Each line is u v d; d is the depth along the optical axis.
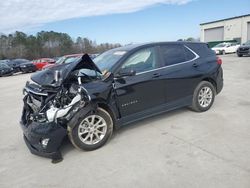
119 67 4.49
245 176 3.15
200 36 50.59
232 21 42.97
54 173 3.61
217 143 4.11
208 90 5.74
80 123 4.02
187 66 5.33
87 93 3.96
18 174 3.67
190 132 4.64
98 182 3.30
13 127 5.83
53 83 4.16
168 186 3.08
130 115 4.62
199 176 3.22
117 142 4.45
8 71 24.20
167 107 5.13
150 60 4.91
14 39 69.19
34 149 4.01
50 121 3.85
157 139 4.44
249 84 8.88
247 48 22.00
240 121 5.03
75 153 4.16
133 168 3.55
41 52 67.69
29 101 4.37
